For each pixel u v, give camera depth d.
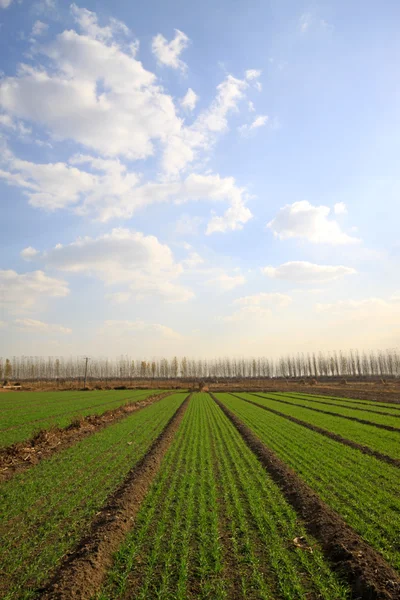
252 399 69.25
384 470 17.83
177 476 17.45
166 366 188.75
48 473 18.03
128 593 8.29
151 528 11.70
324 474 17.22
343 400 62.19
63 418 40.00
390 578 8.41
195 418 40.41
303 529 11.52
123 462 20.08
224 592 8.24
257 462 19.98
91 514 12.76
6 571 9.12
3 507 13.44
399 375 156.25
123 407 48.34
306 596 8.20
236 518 12.44
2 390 101.81
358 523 11.64
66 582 8.28
